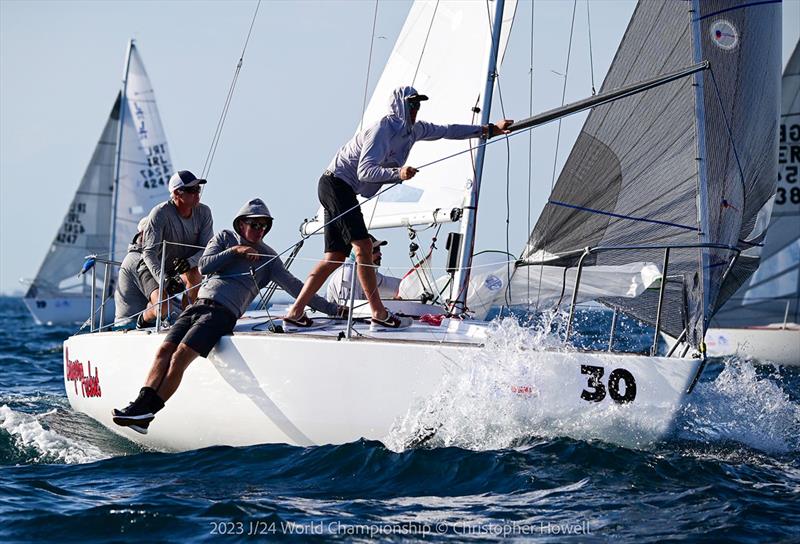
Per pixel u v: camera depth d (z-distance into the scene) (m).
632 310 24.02
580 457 20.78
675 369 21.08
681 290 23.05
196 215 28.00
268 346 22.38
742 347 59.03
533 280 25.67
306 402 22.11
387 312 24.45
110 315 105.81
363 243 24.14
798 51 62.72
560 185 24.89
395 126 23.98
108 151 106.12
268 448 22.41
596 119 24.39
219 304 23.06
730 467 21.03
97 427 27.06
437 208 29.12
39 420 28.67
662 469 20.42
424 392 21.42
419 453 21.09
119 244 101.44
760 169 23.94
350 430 21.92
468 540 16.70
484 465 20.42
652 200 23.95
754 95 23.50
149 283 28.41
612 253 24.28
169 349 22.69
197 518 18.08
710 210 23.39
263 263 24.06
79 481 21.33
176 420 23.70
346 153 24.36
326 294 29.17
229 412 22.89
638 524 17.45
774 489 19.80
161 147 100.94
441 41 31.08
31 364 50.47
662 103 23.75
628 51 24.41
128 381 24.56
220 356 22.88
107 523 17.88
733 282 24.67
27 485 20.77
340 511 18.39
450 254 28.53
